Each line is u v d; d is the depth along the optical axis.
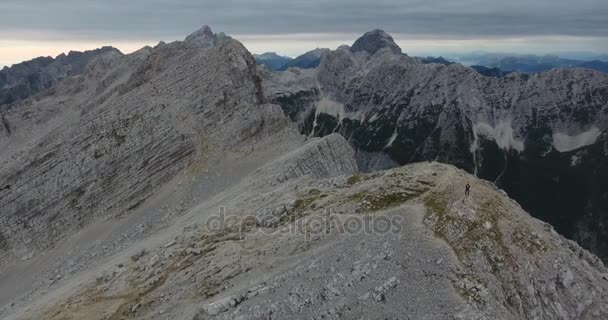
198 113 133.62
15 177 121.31
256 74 153.38
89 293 66.06
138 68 155.00
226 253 63.00
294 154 108.75
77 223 115.19
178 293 58.28
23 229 114.62
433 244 54.44
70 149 126.56
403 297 48.91
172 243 72.69
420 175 69.06
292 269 55.62
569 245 69.38
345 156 114.50
